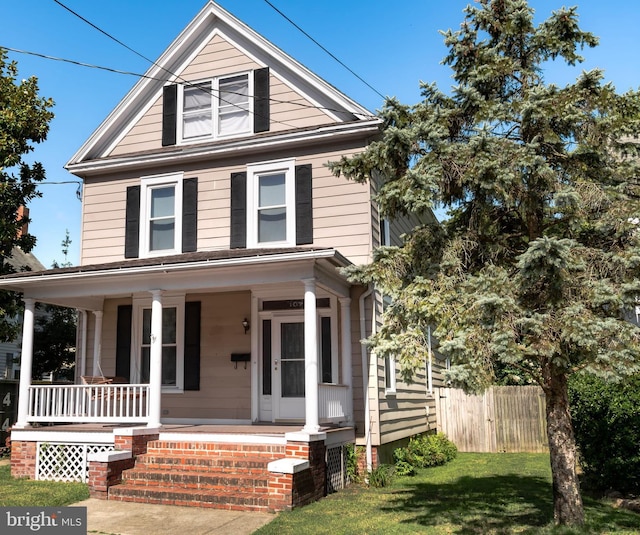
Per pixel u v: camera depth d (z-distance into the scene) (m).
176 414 13.58
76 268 12.21
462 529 7.36
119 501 9.40
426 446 14.18
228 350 13.51
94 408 12.49
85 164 14.83
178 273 11.42
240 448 10.19
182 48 14.76
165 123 14.70
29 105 15.24
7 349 29.62
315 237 12.98
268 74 14.05
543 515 8.05
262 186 13.75
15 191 15.55
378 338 7.68
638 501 8.69
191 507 9.00
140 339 14.20
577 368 6.61
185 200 14.14
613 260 6.73
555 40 7.89
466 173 7.31
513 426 17.08
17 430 11.63
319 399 10.63
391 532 7.25
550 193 7.41
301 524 7.79
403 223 16.72
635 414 9.34
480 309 6.57
